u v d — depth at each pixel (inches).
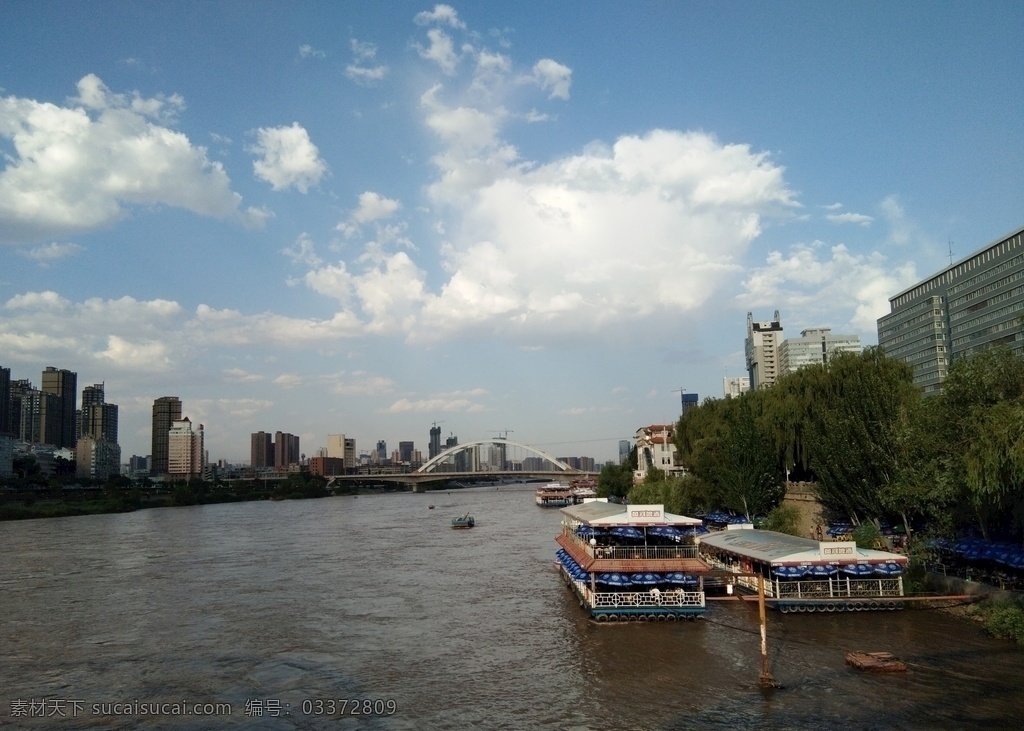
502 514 7037.4
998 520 2233.0
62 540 4795.8
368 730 1366.9
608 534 2273.6
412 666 1755.7
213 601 2583.7
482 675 1669.5
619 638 1931.6
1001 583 2014.0
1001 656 1656.0
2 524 6299.2
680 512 3900.1
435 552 3905.0
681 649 1807.3
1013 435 1678.2
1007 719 1302.9
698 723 1341.0
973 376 1961.1
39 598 2679.6
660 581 2124.8
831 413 2783.0
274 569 3348.9
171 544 4500.5
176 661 1836.9
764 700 1441.9
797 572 2121.1
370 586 2847.0
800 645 1793.8
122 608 2484.0
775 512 3127.5
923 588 2230.6
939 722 1300.4
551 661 1755.7
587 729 1336.1
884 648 1743.4
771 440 3467.0
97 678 1707.7
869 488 2524.6
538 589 2714.1
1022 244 6368.1
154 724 1419.8
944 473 1972.2
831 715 1352.1
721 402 4589.1
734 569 2576.3
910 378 3004.4
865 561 2129.7
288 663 1800.0
